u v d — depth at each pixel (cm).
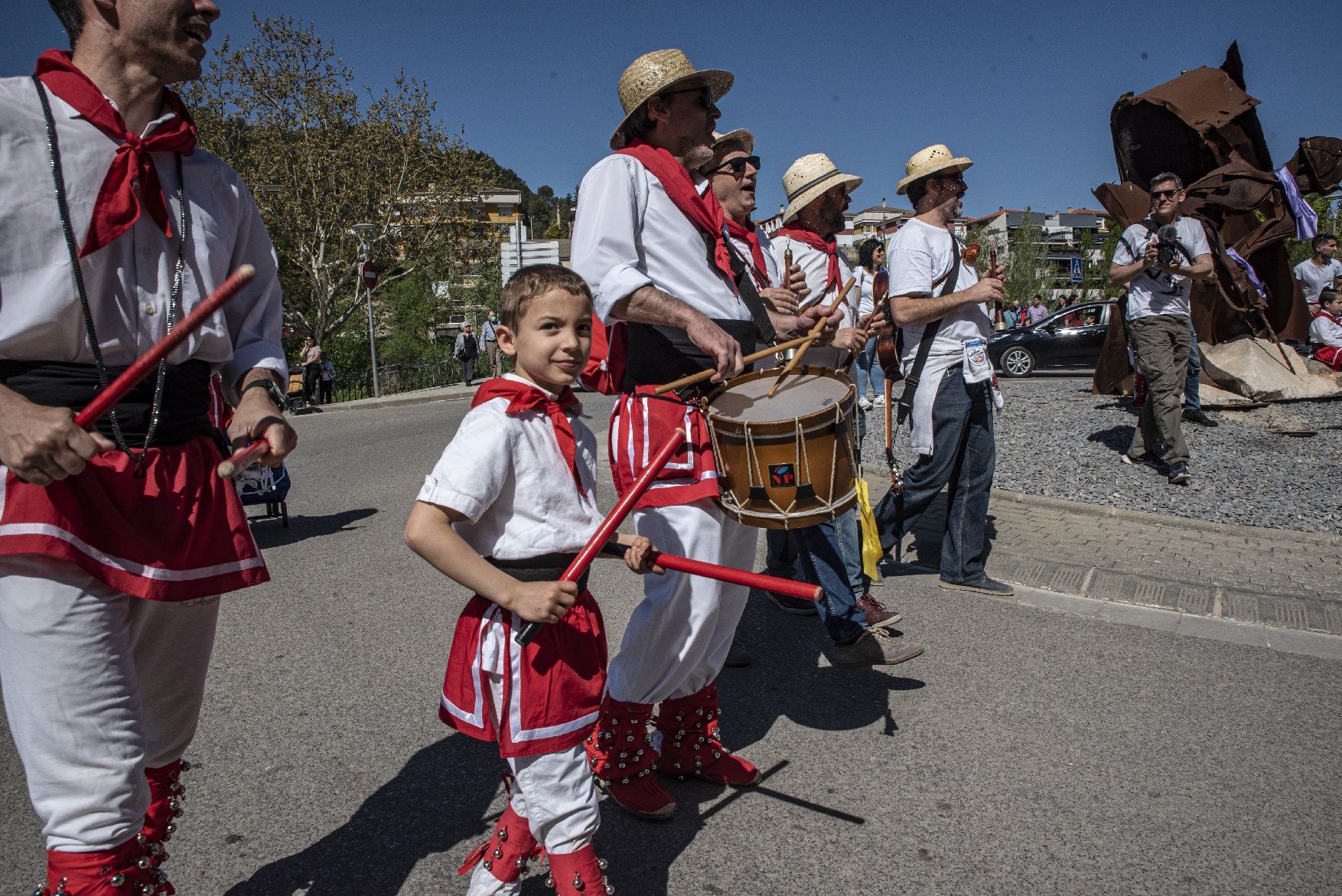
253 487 670
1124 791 293
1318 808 281
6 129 167
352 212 2566
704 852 266
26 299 170
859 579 412
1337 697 356
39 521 165
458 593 514
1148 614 450
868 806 288
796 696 370
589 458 226
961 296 450
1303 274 1206
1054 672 384
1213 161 959
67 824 172
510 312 213
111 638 176
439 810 289
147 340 185
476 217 2809
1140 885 247
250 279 166
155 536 181
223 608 494
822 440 247
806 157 452
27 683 170
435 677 394
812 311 308
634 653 275
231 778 310
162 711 207
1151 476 707
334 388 2280
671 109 283
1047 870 254
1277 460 738
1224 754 314
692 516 269
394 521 716
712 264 282
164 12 177
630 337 278
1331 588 473
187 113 196
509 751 204
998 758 316
